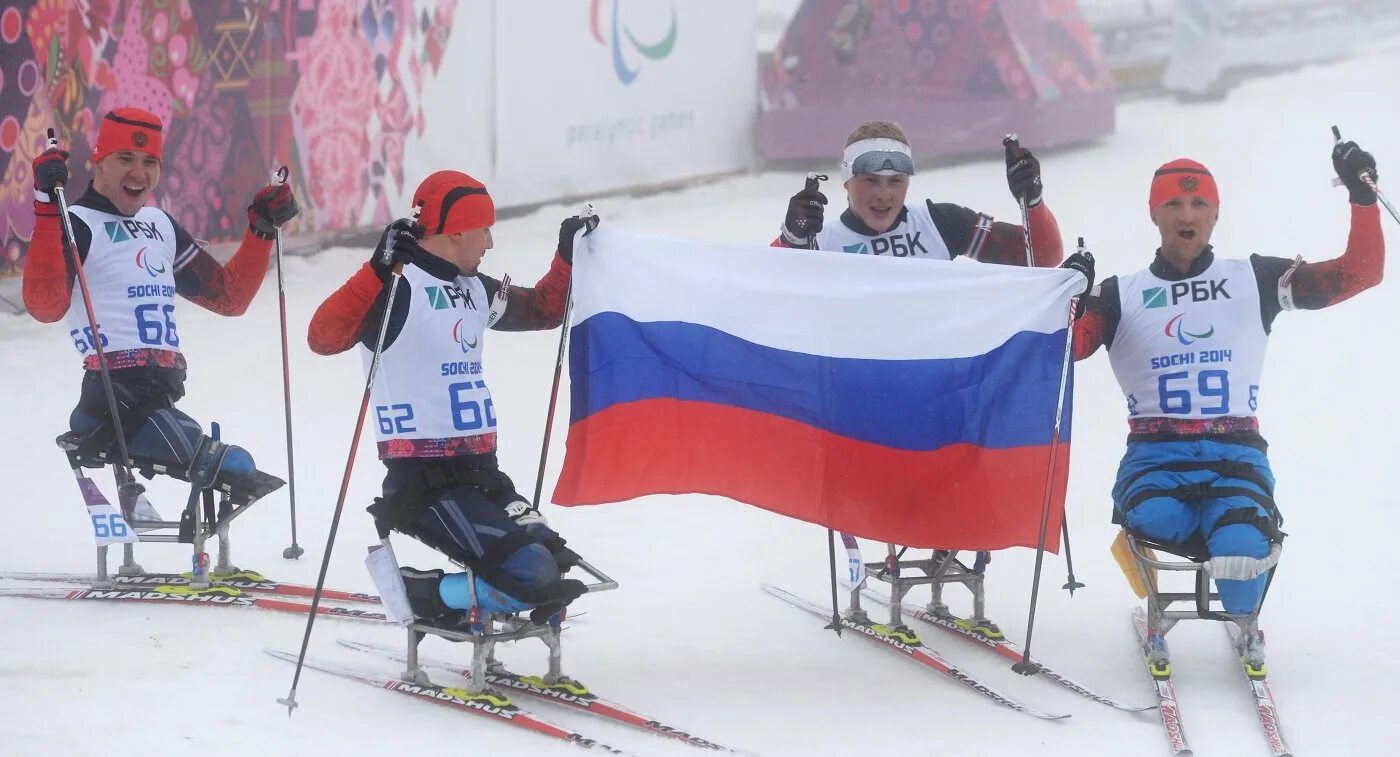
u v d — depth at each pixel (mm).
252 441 30938
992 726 17562
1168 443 19594
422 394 17719
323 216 47906
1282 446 30406
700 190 60875
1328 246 46125
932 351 19906
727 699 18359
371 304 17391
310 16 46844
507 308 19156
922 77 64500
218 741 16328
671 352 19844
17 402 33875
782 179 63688
